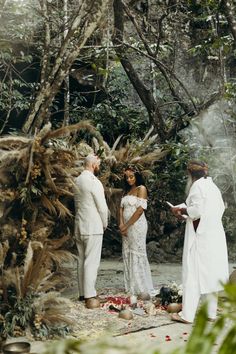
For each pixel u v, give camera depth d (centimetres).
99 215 577
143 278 620
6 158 480
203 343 73
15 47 909
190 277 505
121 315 515
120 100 1059
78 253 586
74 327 472
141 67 1081
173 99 1050
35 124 598
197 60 1046
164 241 978
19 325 453
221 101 890
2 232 488
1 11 795
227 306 79
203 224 505
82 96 1031
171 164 930
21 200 487
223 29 915
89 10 589
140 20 1040
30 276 459
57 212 548
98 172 654
